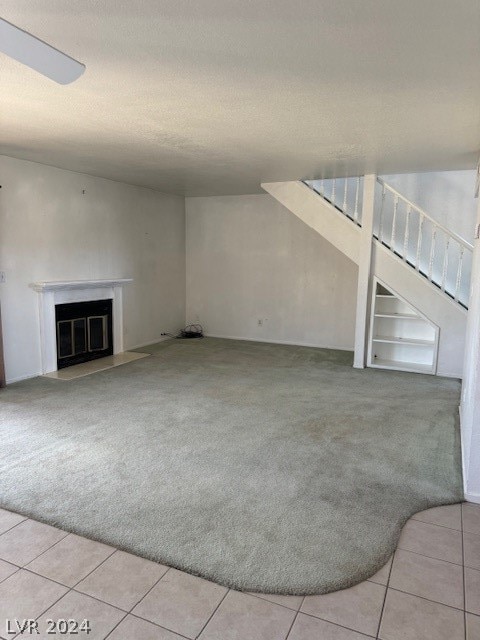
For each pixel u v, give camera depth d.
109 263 5.83
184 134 3.49
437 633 1.64
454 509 2.44
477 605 1.77
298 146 3.85
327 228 5.47
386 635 1.62
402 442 3.28
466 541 2.16
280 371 5.25
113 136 3.59
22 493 2.51
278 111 2.92
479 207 3.20
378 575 1.92
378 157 4.25
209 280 7.36
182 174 5.27
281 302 6.87
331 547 2.09
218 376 5.00
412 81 2.39
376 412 3.90
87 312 5.56
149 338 6.76
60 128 3.36
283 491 2.57
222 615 1.70
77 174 5.22
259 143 3.76
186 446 3.15
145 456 2.98
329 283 6.50
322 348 6.60
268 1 1.63
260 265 6.94
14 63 2.15
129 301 6.27
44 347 4.96
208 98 2.68
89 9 1.69
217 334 7.42
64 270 5.16
